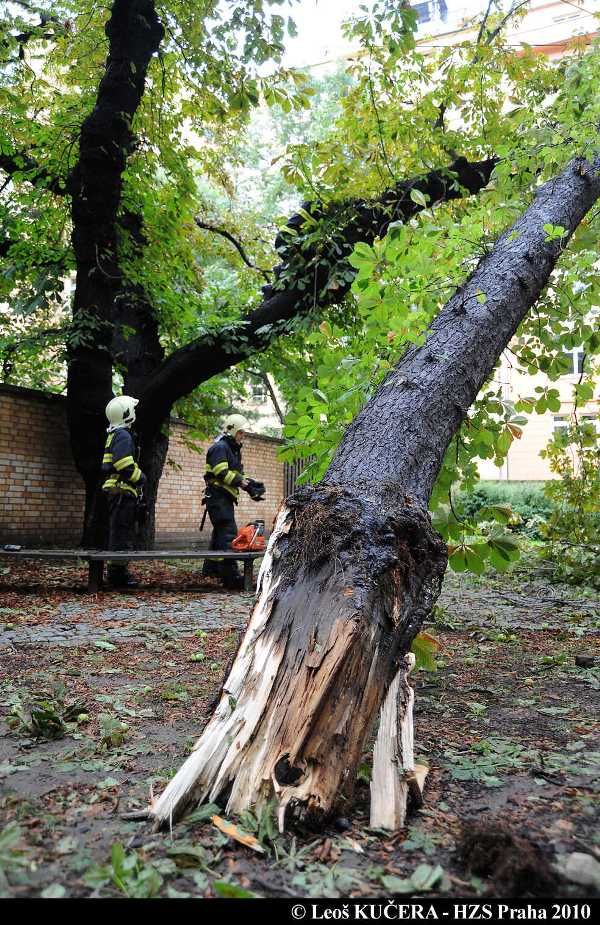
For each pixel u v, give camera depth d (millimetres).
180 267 11781
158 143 10695
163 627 5289
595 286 4977
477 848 1713
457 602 7160
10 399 10211
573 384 5438
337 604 2301
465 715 3186
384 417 3219
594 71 5199
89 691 3492
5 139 10188
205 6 7430
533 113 5859
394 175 8320
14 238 10617
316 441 3959
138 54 9023
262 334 9555
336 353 4055
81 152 9062
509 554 3678
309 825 1894
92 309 9633
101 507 9648
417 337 3496
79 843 1800
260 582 2605
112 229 9578
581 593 7906
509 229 4605
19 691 3410
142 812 1960
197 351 9656
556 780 2336
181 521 14445
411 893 1580
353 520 2551
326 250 9156
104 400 9750
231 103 7848
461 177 9008
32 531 10562
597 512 8867
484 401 4547
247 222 14133
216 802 1983
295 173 7785
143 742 2711
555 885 1599
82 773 2350
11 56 9656
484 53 7406
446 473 4301
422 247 3652
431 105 7969
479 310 3826
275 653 2270
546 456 8562
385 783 2072
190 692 3514
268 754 2010
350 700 2129
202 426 12625
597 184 5207
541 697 3531
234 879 1645
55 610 5961
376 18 6750
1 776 2309
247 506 16891
